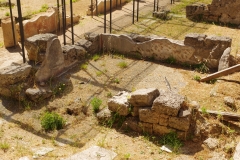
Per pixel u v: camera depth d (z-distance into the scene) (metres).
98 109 7.28
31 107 7.43
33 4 16.78
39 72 8.12
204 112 6.66
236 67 8.45
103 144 6.05
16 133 6.45
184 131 6.11
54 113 6.98
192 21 14.48
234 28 13.67
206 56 9.53
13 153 5.72
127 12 15.86
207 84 8.59
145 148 6.01
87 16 15.11
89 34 10.78
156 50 10.14
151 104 6.40
